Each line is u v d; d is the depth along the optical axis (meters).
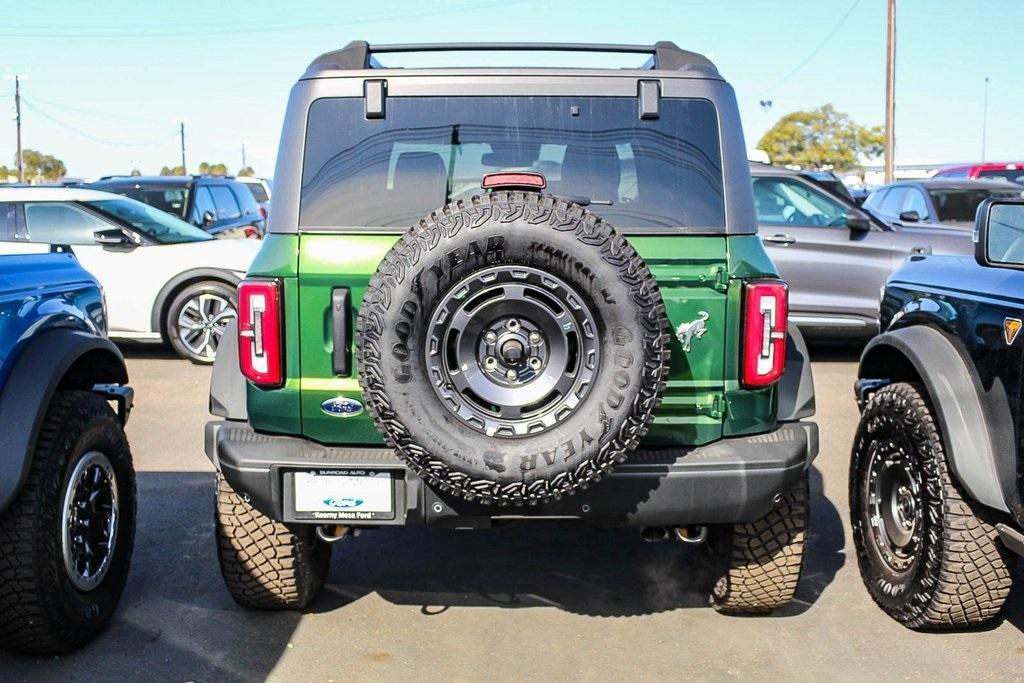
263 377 3.57
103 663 3.76
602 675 3.69
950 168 18.38
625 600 4.38
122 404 4.38
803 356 3.93
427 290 3.20
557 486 3.27
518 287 3.21
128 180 13.55
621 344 3.22
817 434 3.76
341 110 3.75
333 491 3.55
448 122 3.76
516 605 4.33
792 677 3.68
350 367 3.58
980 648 3.93
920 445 3.97
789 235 10.04
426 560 4.85
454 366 3.27
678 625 4.13
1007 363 3.65
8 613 3.58
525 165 3.76
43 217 9.95
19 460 3.43
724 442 3.64
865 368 4.78
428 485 3.50
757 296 3.54
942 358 3.96
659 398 3.30
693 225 3.66
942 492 3.88
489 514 3.51
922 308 4.30
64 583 3.68
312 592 4.22
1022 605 4.38
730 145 3.73
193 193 13.44
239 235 13.56
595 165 3.74
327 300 3.58
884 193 13.16
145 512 5.54
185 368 9.74
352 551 4.96
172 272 9.82
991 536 3.82
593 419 3.23
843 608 4.33
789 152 71.75
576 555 4.93
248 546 3.96
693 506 3.52
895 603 4.15
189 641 3.95
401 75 3.76
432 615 4.22
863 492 4.43
